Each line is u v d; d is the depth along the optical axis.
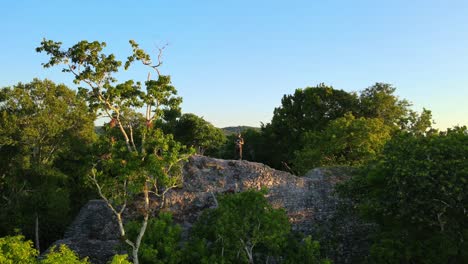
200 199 29.89
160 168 18.11
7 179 42.62
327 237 26.52
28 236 36.75
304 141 53.09
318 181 31.69
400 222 19.98
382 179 20.86
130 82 18.38
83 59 17.80
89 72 17.78
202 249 19.55
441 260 17.88
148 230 20.45
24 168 42.62
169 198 29.73
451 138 20.42
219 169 32.34
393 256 18.80
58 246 26.09
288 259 19.78
